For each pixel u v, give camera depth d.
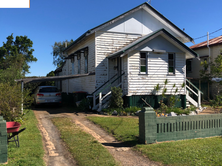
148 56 13.30
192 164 4.91
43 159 5.25
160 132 6.61
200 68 20.45
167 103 13.70
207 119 7.37
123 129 8.22
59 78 12.69
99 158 5.34
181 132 6.91
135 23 15.76
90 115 11.59
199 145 6.24
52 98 15.18
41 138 7.04
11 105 8.63
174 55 13.95
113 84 14.87
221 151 5.75
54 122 9.62
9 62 30.56
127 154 5.71
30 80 11.23
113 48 15.12
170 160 5.14
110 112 11.88
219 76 16.92
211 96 18.22
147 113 6.37
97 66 14.68
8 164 4.68
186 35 17.02
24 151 5.55
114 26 15.15
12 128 5.61
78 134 7.54
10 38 43.44
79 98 15.91
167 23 16.45
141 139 6.51
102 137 7.41
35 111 13.59
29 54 44.88
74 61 20.77
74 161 5.24
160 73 13.55
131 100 12.89
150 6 15.74
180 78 14.05
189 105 14.34
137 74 13.05
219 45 18.55
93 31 14.34
